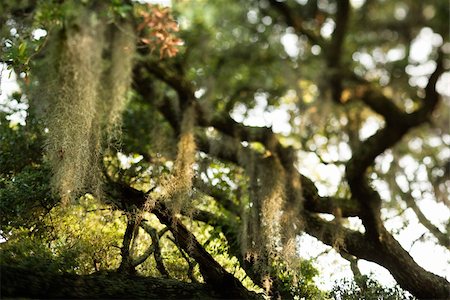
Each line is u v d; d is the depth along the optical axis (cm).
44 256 558
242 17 1070
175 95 953
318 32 987
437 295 697
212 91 985
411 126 738
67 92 581
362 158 728
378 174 890
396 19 987
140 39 716
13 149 734
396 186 861
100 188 587
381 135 735
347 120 961
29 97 739
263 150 952
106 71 789
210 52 1073
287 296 675
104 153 627
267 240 659
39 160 728
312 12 991
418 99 960
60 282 492
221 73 1090
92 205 680
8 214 627
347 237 747
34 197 625
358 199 745
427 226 802
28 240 593
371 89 813
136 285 546
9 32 697
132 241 676
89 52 657
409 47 953
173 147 824
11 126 790
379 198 739
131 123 884
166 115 853
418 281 698
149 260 711
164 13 679
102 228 665
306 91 1093
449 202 834
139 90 855
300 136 998
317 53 973
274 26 1050
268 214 671
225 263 770
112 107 687
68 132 553
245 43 1091
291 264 650
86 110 580
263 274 649
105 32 788
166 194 593
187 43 1034
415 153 931
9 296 446
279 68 1052
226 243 756
